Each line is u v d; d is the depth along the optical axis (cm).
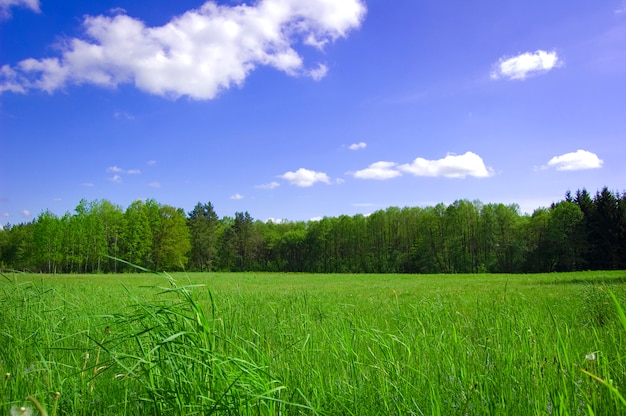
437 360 352
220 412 221
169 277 260
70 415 253
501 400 263
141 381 261
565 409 227
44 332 401
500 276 5209
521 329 445
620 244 6725
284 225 13925
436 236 9619
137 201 8150
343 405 262
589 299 804
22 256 7200
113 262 7819
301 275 7031
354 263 10612
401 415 257
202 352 240
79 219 7562
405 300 1525
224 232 11956
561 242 7431
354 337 469
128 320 265
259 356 331
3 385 261
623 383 276
